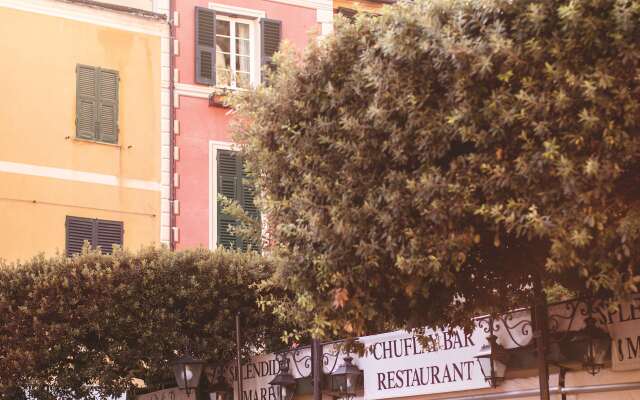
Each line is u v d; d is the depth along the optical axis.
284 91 11.15
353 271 10.36
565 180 8.77
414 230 9.94
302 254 10.73
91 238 24.69
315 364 15.27
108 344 17.84
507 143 9.46
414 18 9.82
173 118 26.12
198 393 18.11
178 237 25.61
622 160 8.94
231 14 27.25
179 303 18.33
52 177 24.50
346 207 10.23
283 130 11.12
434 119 9.72
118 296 17.77
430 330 13.97
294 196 10.73
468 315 11.96
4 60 24.45
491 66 9.30
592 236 9.17
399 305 11.51
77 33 25.39
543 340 11.77
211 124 26.50
